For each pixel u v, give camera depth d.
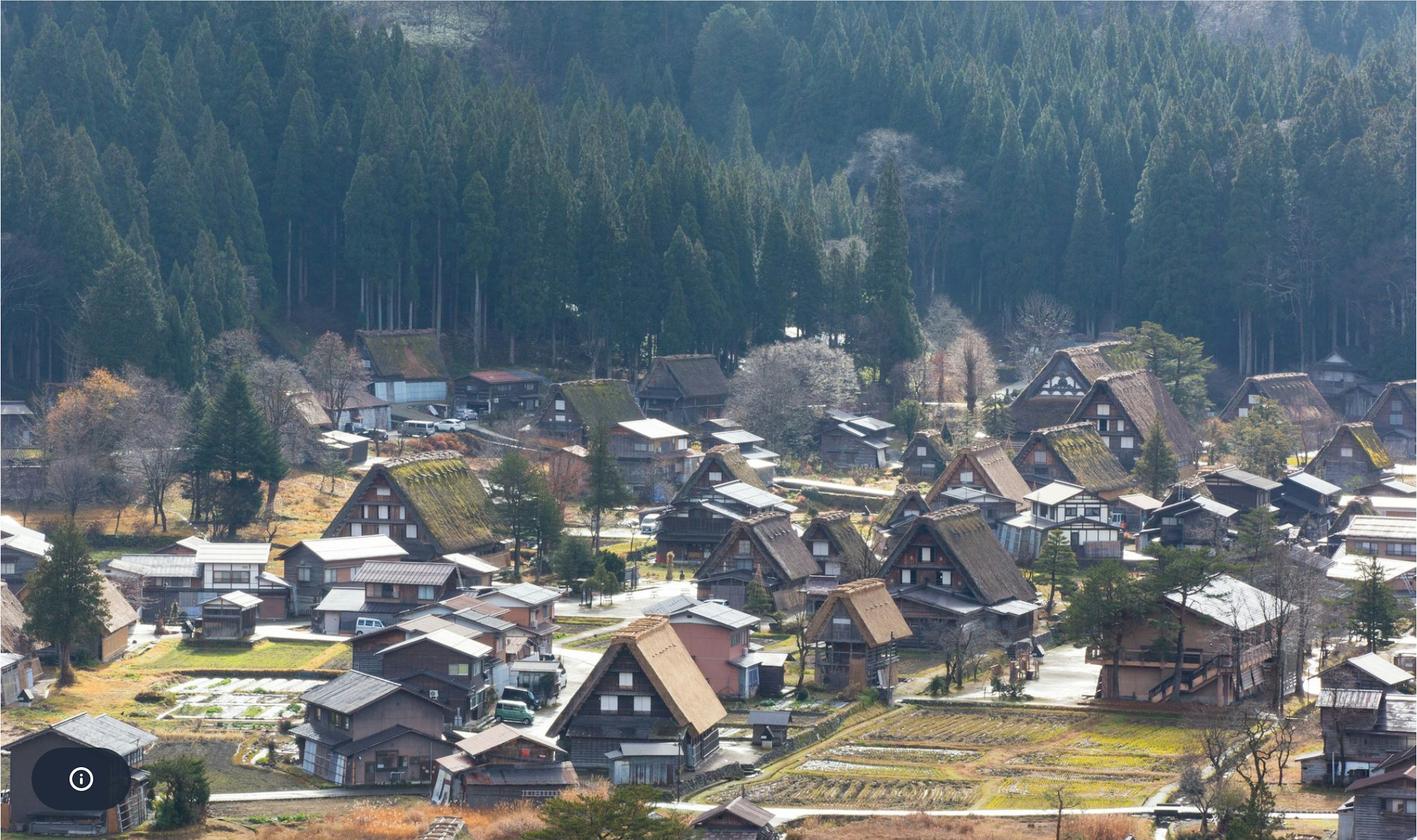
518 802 180.50
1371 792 158.75
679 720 194.50
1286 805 176.75
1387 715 184.25
